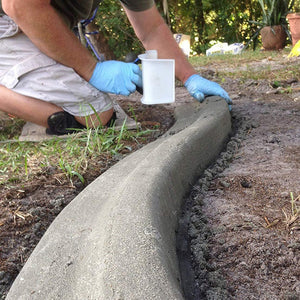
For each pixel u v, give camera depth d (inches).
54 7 96.3
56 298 37.2
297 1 360.8
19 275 42.8
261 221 54.3
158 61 92.0
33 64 95.0
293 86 145.4
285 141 85.5
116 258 36.8
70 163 81.6
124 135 98.6
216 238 51.3
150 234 40.9
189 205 61.4
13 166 78.9
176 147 66.5
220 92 115.8
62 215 53.7
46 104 99.8
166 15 344.5
